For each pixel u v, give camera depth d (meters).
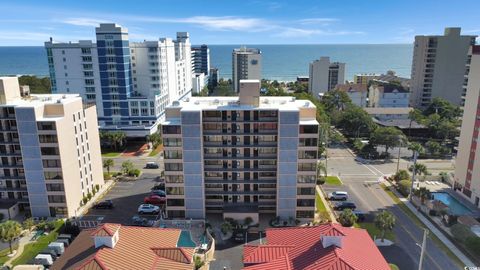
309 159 77.00
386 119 170.88
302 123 75.62
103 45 136.62
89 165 92.62
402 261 64.06
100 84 141.75
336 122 163.25
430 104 180.12
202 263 62.84
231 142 79.38
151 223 78.75
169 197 80.38
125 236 49.50
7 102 79.69
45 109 79.75
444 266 62.69
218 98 88.94
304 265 42.44
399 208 86.75
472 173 89.88
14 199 84.25
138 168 116.75
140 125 143.12
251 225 78.00
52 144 77.81
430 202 83.25
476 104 88.00
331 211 85.44
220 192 81.75
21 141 77.56
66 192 81.06
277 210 80.31
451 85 195.38
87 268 42.84
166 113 80.69
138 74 150.75
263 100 86.62
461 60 191.50
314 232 48.75
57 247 66.50
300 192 79.19
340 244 44.16
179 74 192.62
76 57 139.62
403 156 130.25
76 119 85.38
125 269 43.91
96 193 95.94
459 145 95.50
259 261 45.56
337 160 125.88
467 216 77.25
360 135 152.38
